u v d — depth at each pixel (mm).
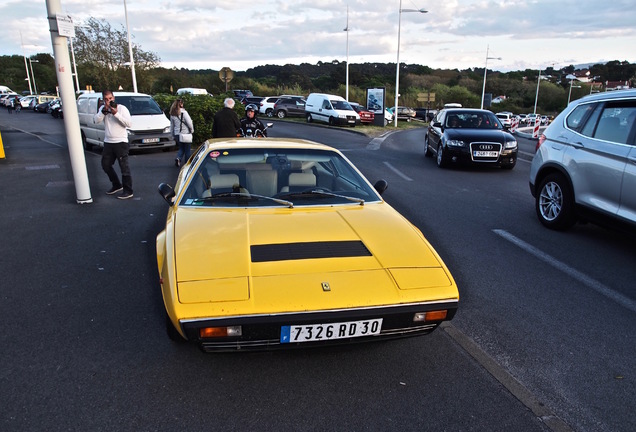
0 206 6855
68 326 3342
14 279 4176
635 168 4750
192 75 53375
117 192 7863
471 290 4090
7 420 2354
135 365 2865
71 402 2508
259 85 53625
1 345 3078
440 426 2369
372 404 2531
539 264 4770
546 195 6215
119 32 35125
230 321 2344
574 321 3543
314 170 3971
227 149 4027
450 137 11070
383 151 15141
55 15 6285
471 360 2986
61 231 5637
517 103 91312
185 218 3240
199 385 2674
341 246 2881
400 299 2543
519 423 2406
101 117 7180
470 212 6949
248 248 2781
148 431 2299
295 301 2422
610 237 5797
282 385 2686
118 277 4250
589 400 2609
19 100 46031
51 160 11711
